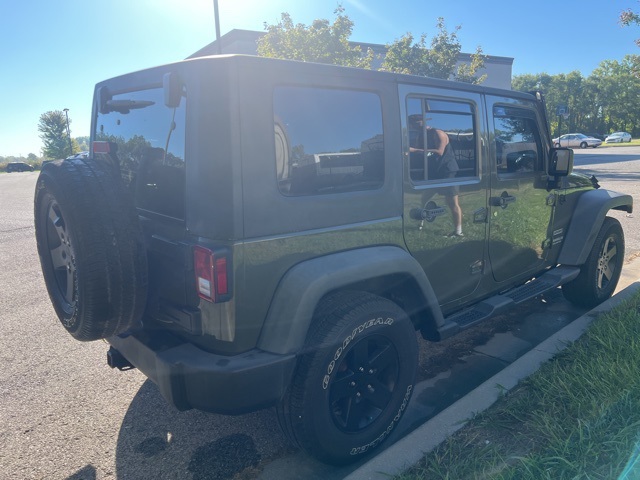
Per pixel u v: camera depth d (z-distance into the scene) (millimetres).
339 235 2832
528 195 4223
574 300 5172
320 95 2758
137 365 2830
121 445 3207
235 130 2416
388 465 2727
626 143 52500
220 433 3322
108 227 2527
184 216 2602
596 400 3014
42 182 2730
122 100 3240
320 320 2732
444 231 3461
